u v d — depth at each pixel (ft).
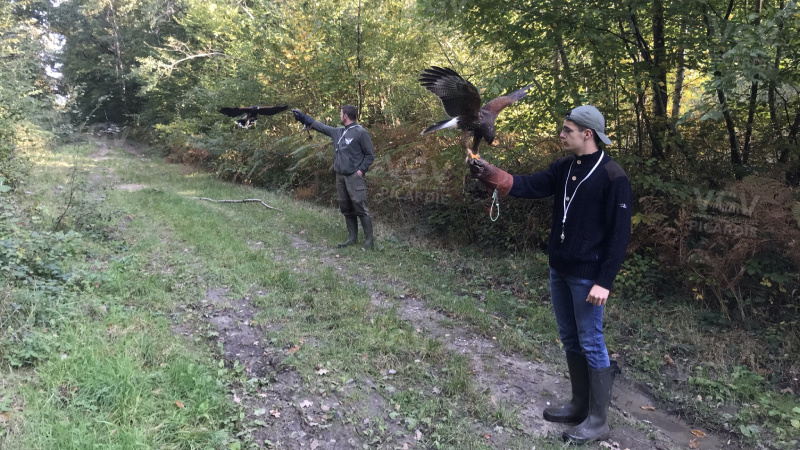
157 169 46.57
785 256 14.01
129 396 9.15
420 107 30.76
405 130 28.37
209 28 52.16
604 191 8.73
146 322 12.33
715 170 16.88
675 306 15.69
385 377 11.18
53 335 10.77
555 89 18.47
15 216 18.13
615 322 15.21
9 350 9.86
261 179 38.65
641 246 17.53
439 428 9.61
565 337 10.02
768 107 16.49
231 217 25.73
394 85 31.81
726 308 14.73
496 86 18.42
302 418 9.59
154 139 69.51
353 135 20.72
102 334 11.41
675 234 15.79
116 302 13.37
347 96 34.55
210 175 43.06
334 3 32.89
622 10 16.16
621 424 10.45
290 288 15.94
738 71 12.92
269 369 11.21
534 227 20.90
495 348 13.32
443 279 18.48
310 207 30.50
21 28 37.17
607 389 9.61
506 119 21.74
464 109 7.34
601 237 8.86
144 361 10.53
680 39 16.42
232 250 19.33
